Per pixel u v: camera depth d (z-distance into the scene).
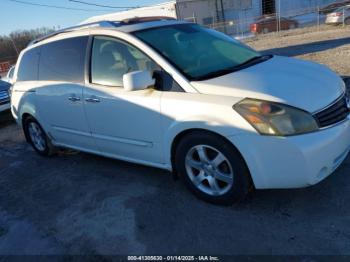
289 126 2.98
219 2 34.16
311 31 22.89
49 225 3.79
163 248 3.13
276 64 3.89
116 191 4.21
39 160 5.73
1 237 3.73
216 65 3.82
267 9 35.25
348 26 21.50
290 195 3.52
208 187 3.60
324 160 3.05
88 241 3.40
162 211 3.64
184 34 4.22
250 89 3.21
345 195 3.39
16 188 4.85
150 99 3.65
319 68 3.85
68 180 4.76
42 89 5.03
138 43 3.84
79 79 4.45
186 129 3.42
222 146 3.25
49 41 4.98
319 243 2.88
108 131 4.27
